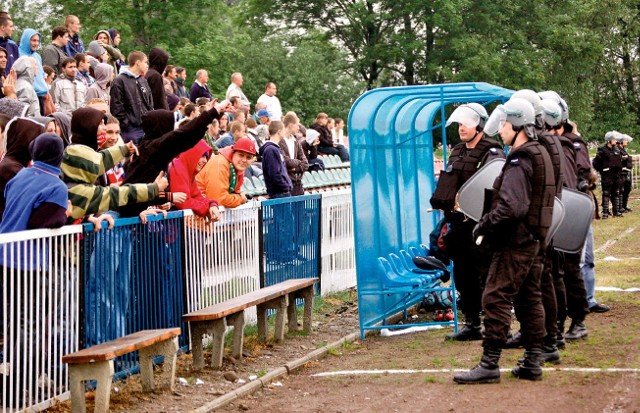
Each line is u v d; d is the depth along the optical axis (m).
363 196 11.03
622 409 7.12
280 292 10.23
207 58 41.09
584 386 7.88
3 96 11.84
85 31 41.34
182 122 10.61
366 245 11.08
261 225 11.29
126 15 40.91
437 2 45.41
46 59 14.57
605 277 14.78
